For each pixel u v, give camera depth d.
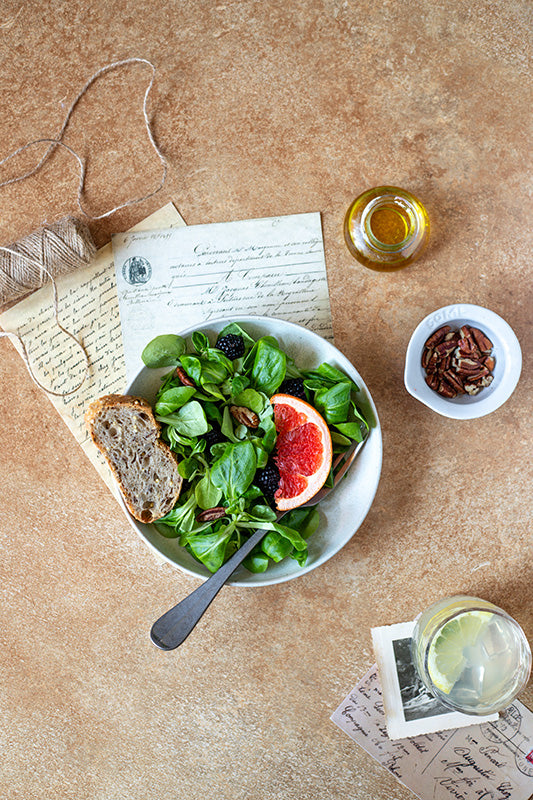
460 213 0.93
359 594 0.94
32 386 0.94
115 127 0.94
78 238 0.90
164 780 0.95
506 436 0.93
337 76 0.93
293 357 0.90
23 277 0.90
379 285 0.93
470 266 0.93
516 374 0.88
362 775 0.94
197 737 0.95
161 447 0.86
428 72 0.92
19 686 0.95
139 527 0.87
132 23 0.93
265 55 0.93
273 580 0.86
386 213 0.91
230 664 0.94
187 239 0.93
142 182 0.94
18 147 0.94
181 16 0.93
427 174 0.93
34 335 0.94
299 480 0.86
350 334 0.93
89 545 0.94
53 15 0.93
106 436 0.87
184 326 0.93
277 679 0.94
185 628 0.85
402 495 0.93
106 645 0.95
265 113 0.93
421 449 0.93
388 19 0.92
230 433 0.86
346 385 0.85
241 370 0.87
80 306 0.94
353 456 0.88
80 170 0.94
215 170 0.93
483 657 0.90
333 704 0.94
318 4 0.92
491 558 0.93
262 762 0.94
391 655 0.93
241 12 0.93
